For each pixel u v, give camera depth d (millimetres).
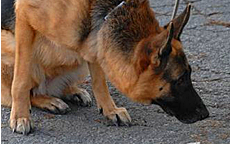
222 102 7844
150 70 6344
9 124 7141
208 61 9125
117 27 6539
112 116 7238
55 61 7293
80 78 7730
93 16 6652
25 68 6949
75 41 6730
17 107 6984
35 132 6973
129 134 7000
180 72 6422
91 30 6691
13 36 7426
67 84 7707
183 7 11336
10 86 7449
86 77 8523
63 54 7203
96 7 6652
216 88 8227
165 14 10945
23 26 6922
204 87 8242
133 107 7691
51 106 7422
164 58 6297
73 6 6590
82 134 6965
